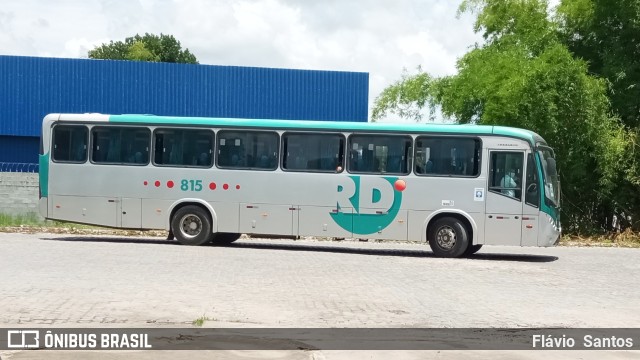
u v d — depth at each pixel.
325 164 23.42
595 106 31.16
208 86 39.66
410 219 22.83
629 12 31.77
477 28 34.66
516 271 19.53
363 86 39.56
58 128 24.67
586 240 32.34
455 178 22.61
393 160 23.03
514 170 22.33
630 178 31.88
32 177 33.50
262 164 23.73
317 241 29.83
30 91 39.56
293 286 15.35
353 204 23.17
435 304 13.65
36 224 31.39
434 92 34.31
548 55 31.19
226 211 23.86
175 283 15.19
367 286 15.71
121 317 11.40
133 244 24.11
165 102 39.75
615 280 18.25
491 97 31.33
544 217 22.14
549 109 30.69
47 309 11.86
